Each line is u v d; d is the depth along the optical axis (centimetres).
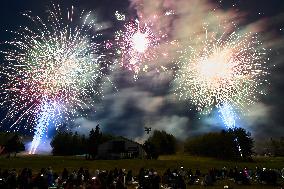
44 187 3031
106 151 9362
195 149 12162
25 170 3525
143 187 3056
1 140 10150
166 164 7456
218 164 8056
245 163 9025
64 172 4062
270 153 13188
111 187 2622
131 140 9531
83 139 12156
